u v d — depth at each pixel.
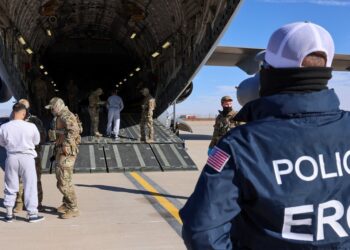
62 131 5.85
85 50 26.55
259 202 1.40
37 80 17.39
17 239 4.97
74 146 5.87
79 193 7.68
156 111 19.22
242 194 1.43
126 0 17.95
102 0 18.55
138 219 5.92
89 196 7.43
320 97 1.46
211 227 1.39
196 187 1.46
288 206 1.37
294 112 1.45
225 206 1.41
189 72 14.83
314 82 1.46
